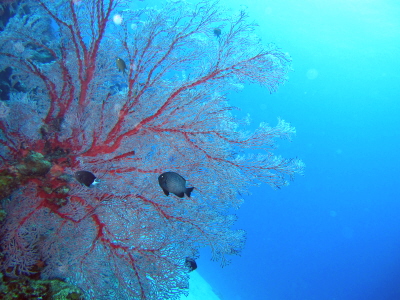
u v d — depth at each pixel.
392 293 48.56
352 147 65.12
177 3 3.58
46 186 3.05
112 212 3.17
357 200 62.94
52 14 3.28
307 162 71.56
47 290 2.95
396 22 28.50
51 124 3.51
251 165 3.65
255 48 3.33
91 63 3.51
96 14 3.35
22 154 3.21
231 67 3.36
